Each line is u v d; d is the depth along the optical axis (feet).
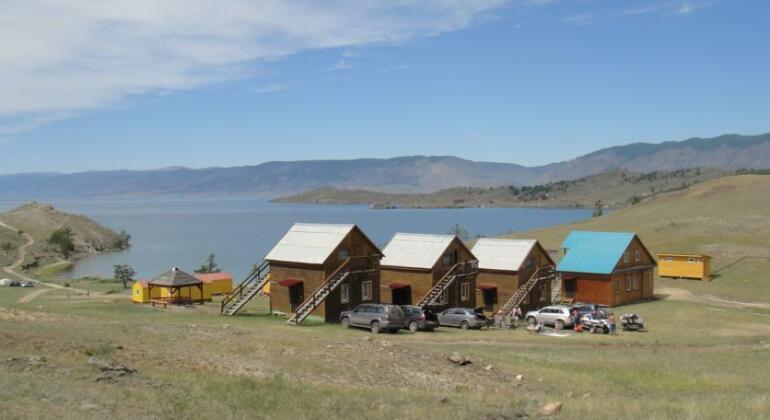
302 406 62.90
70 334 92.73
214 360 84.99
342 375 83.41
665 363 111.45
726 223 363.56
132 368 74.79
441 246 197.47
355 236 180.14
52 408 53.36
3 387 57.77
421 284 193.67
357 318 153.17
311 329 145.79
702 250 312.29
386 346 102.99
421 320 155.22
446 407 66.33
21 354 75.97
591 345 140.05
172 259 560.61
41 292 278.05
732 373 105.19
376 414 61.16
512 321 178.81
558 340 145.28
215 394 64.49
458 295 200.23
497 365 98.99
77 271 504.84
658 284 268.00
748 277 269.64
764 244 318.04
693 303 221.05
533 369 98.27
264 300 231.91
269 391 67.97
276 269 180.24
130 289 318.65
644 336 157.99
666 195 526.98
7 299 234.99
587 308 176.55
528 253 216.13
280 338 103.65
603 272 221.05
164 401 59.52
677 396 83.25
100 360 76.59
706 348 141.28
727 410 65.67
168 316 163.02
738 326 179.63
